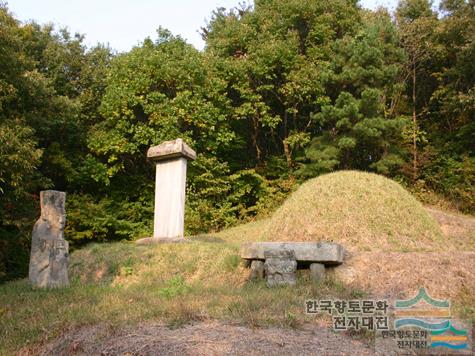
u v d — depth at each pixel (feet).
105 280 29.40
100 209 50.03
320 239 28.68
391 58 56.44
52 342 16.15
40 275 25.66
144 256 31.42
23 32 46.06
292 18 58.80
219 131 53.78
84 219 48.93
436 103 64.59
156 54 52.95
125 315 17.30
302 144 56.80
